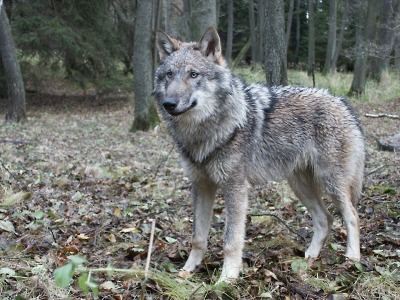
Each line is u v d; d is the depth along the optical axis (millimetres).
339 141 4949
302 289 3873
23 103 17703
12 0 21141
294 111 4914
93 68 22922
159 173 9062
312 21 30469
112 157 10898
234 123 4406
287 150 4922
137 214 6332
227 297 3826
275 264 4426
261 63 31234
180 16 20328
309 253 4996
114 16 26938
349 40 38781
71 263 2188
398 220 5938
